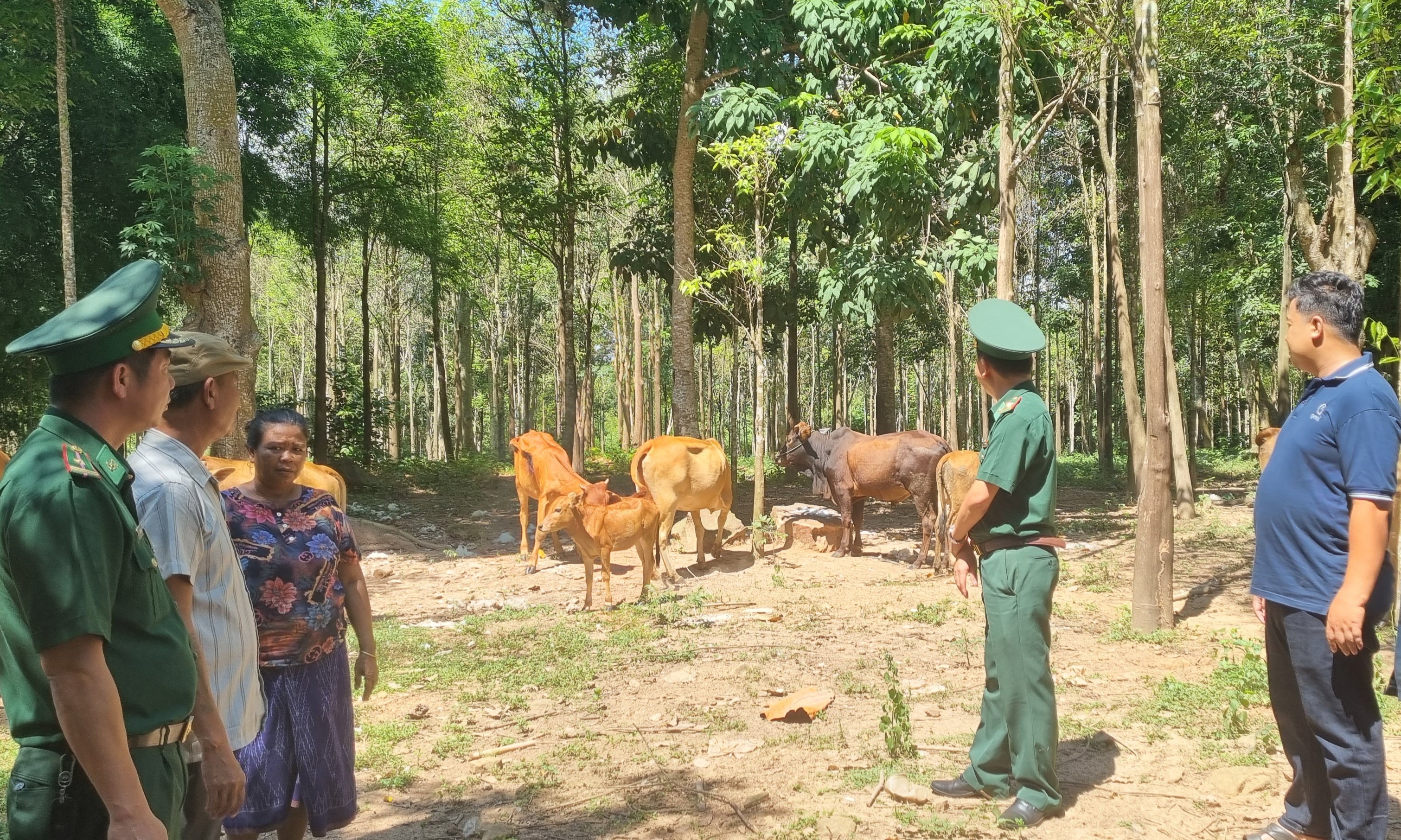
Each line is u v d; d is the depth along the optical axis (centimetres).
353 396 2838
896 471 1099
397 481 2356
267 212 2266
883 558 1159
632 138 1911
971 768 450
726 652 727
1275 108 1470
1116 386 3988
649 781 481
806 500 1811
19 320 1695
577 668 688
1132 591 902
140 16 1797
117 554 217
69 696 203
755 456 1195
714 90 1395
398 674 693
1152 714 556
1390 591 338
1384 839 338
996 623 423
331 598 348
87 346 225
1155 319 752
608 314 4425
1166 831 411
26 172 1647
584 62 2330
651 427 4784
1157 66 753
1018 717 419
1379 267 1841
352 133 2494
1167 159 1978
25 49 1250
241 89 1992
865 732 545
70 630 202
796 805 449
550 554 1278
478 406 5353
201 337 300
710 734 549
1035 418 412
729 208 1496
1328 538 341
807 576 1048
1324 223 1226
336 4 2256
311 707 343
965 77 1253
